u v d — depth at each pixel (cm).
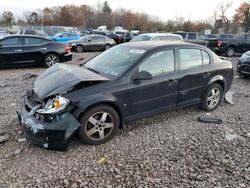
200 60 545
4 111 550
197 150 414
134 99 448
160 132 473
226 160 388
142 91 453
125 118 447
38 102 397
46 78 443
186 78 512
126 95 436
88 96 398
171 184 333
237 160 389
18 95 671
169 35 1372
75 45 1984
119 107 431
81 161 378
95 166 367
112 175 348
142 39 1334
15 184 327
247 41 1858
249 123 527
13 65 1082
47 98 387
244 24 5578
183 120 530
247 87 834
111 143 430
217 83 581
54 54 1152
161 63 481
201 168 367
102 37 2111
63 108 381
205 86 553
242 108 616
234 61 1550
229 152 411
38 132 376
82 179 339
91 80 407
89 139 414
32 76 898
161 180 340
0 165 364
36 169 357
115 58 490
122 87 429
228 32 5419
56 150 390
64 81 412
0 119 506
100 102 408
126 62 462
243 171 363
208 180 342
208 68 552
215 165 375
